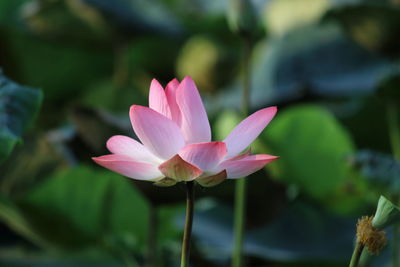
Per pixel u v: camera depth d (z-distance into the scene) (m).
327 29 5.84
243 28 3.65
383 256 3.82
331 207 4.23
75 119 3.70
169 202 3.71
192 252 4.14
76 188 3.70
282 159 4.05
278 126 3.97
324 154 3.97
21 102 3.19
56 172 3.77
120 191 3.72
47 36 5.96
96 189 3.71
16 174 3.74
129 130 3.70
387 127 5.35
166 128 2.96
